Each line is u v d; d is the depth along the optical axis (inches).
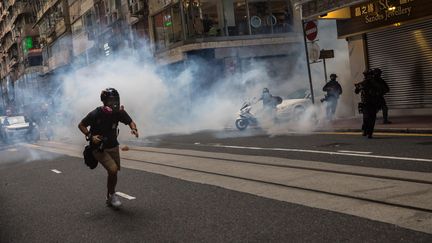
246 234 203.3
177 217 243.0
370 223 198.1
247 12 1081.4
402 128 472.1
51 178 435.2
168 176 370.3
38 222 265.7
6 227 263.0
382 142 418.9
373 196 237.9
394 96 640.4
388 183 261.7
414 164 305.1
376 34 653.9
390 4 603.2
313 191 265.3
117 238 218.5
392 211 210.8
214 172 362.6
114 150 269.7
